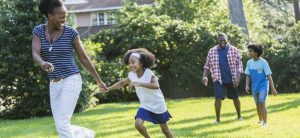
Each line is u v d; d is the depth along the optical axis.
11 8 14.56
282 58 21.09
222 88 10.15
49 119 13.19
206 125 9.77
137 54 6.48
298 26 21.78
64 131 5.48
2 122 13.06
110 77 20.17
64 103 5.51
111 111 14.59
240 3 24.92
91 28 34.09
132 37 21.80
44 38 5.55
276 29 40.69
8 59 14.22
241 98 17.44
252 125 9.43
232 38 21.42
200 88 21.66
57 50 5.54
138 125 6.46
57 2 5.45
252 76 9.43
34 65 14.38
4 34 14.20
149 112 6.56
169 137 6.80
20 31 14.25
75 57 14.95
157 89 6.41
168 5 26.06
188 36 21.38
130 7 25.45
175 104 16.12
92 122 11.41
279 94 19.58
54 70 5.56
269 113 11.65
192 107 14.42
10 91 14.58
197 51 21.27
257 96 9.45
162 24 21.72
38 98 14.70
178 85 21.66
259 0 40.75
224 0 30.28
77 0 36.25
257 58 9.41
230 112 12.39
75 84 5.62
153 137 8.14
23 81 14.52
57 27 5.55
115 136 8.63
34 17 14.45
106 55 22.31
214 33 21.31
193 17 26.28
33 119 13.54
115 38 22.20
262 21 37.28
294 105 13.35
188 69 21.33
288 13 42.53
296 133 8.11
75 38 5.67
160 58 21.86
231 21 24.91
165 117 6.63
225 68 10.23
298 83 21.30
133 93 20.77
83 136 5.92
